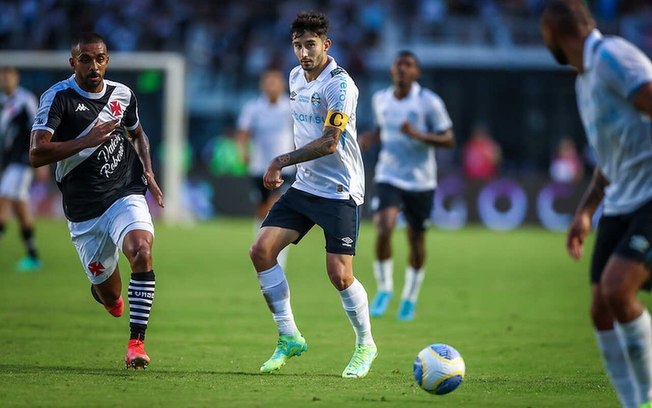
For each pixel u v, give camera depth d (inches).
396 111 1537.9
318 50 950.4
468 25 4370.1
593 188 789.2
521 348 1197.7
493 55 4234.7
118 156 1007.0
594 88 708.0
